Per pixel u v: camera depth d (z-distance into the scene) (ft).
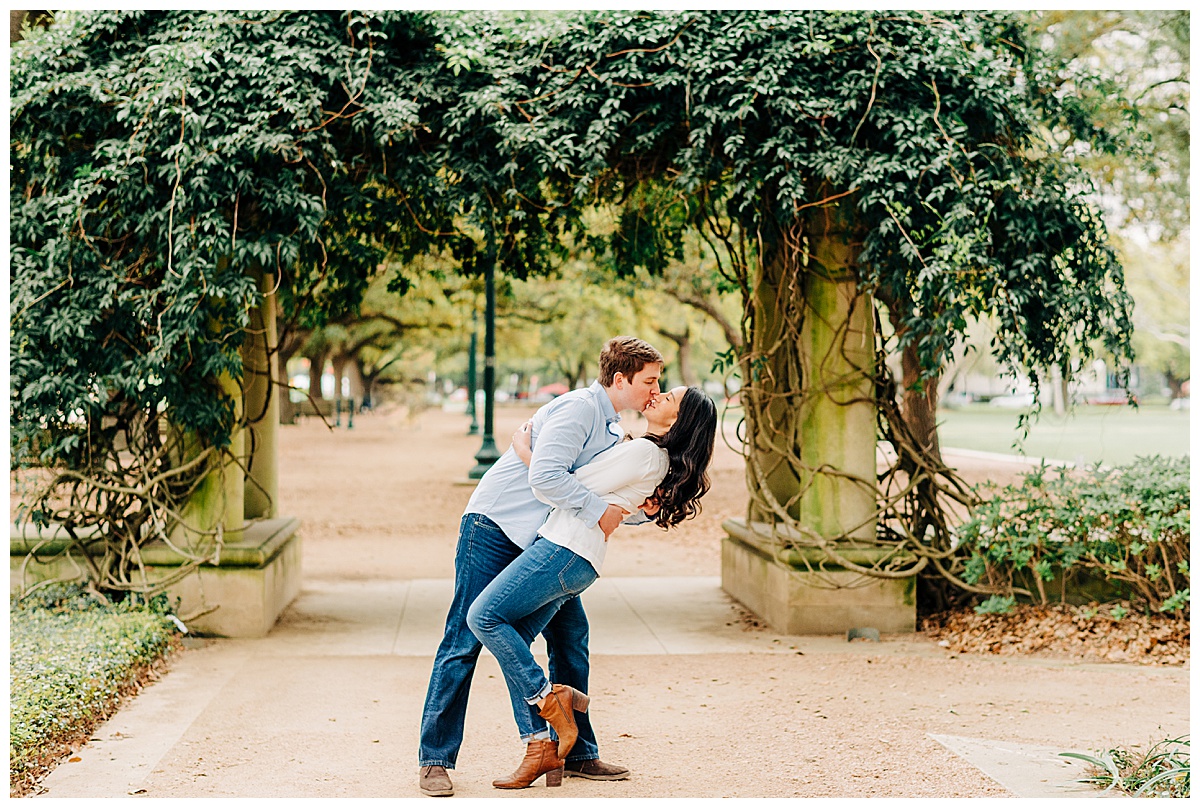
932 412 24.61
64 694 15.85
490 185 21.84
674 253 28.66
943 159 20.98
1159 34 36.29
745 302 24.98
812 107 21.31
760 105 21.99
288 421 129.49
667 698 18.29
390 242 27.22
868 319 24.03
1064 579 23.15
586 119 21.98
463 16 22.48
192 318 20.76
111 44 22.03
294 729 16.19
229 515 23.24
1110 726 16.38
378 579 31.35
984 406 231.71
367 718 16.85
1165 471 23.30
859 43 22.02
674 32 21.90
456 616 13.51
